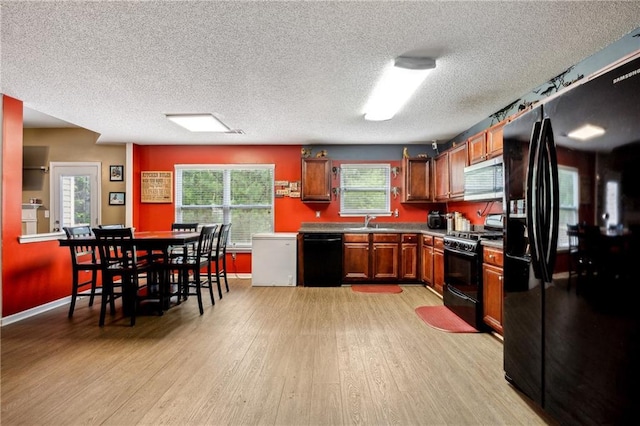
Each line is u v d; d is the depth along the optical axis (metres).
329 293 4.54
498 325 2.76
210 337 2.91
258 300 4.18
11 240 3.34
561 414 1.59
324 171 5.37
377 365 2.37
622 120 1.26
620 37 2.24
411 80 2.79
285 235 5.09
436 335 2.97
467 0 1.83
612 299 1.30
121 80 2.92
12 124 3.35
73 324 3.26
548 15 1.98
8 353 2.57
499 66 2.66
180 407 1.85
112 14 1.95
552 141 1.63
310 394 1.99
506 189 2.13
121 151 5.58
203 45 2.31
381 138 5.19
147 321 3.36
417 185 5.36
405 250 5.04
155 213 5.68
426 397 1.96
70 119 4.11
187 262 4.08
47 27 2.08
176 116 3.93
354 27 2.10
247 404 1.88
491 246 2.88
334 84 2.99
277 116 3.99
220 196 5.73
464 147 4.12
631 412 1.23
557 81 2.84
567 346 1.55
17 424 1.70
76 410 1.82
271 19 2.01
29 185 5.54
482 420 1.75
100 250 3.30
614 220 1.29
